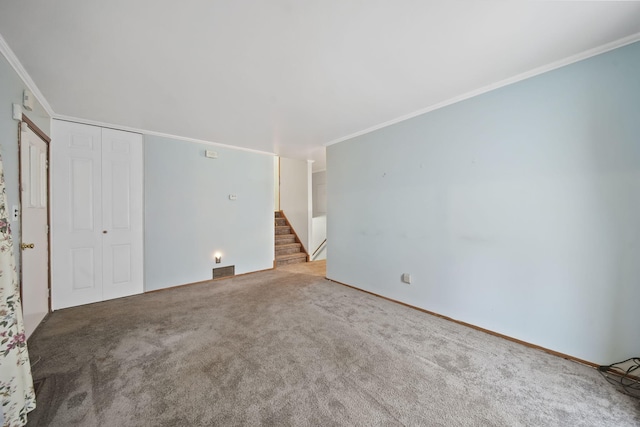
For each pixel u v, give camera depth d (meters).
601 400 1.48
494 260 2.26
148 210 3.43
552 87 1.94
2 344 1.24
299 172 5.91
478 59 1.86
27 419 1.32
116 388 1.56
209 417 1.35
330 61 1.87
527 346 2.07
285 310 2.82
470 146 2.41
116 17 1.39
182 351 1.98
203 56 1.78
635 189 1.64
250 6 1.33
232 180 4.25
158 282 3.51
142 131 3.36
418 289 2.86
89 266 3.01
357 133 3.54
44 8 1.31
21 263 2.01
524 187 2.09
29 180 2.21
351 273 3.71
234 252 4.30
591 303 1.80
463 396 1.51
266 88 2.26
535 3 1.34
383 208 3.24
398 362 1.85
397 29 1.53
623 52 1.67
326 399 1.48
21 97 1.95
